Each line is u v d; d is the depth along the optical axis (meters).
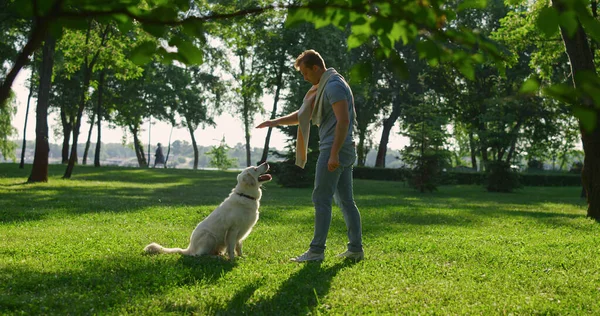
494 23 36.72
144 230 8.98
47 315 3.77
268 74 37.25
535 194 27.20
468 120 40.09
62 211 11.77
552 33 1.54
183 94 51.56
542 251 7.10
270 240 7.89
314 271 5.33
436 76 40.09
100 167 38.00
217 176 33.97
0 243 7.11
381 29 1.84
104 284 4.70
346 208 6.13
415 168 25.50
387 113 51.34
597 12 9.94
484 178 29.55
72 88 42.88
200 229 6.18
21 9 1.69
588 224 11.21
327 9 1.86
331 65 32.72
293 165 25.64
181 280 4.83
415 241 7.89
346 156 5.91
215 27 22.73
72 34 23.05
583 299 4.42
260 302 4.17
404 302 4.25
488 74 37.28
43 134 22.84
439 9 1.76
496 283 5.02
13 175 27.31
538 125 36.53
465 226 10.60
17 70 1.86
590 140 12.66
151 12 1.78
